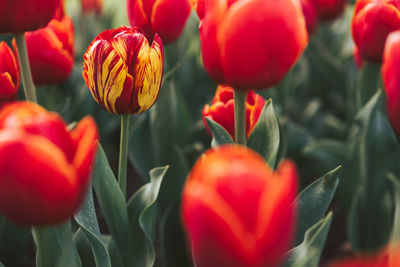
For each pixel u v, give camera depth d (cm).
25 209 48
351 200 92
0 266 74
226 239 46
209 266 47
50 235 61
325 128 117
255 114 72
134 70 64
